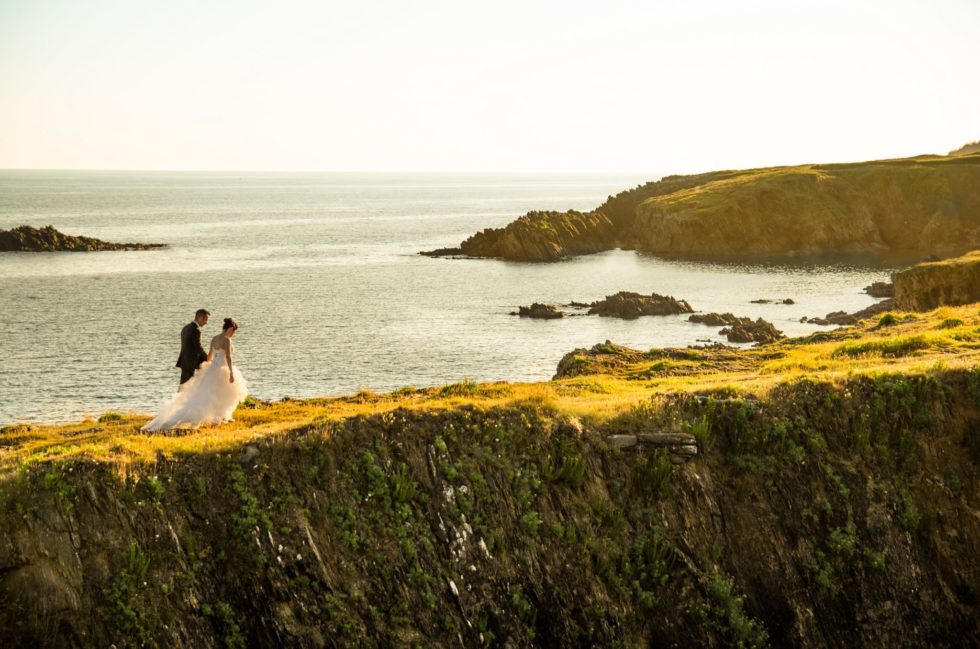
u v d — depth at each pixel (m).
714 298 88.38
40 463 15.40
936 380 21.59
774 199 142.88
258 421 19.88
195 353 19.89
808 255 134.12
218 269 111.88
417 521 16.91
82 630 13.89
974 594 18.84
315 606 15.36
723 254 136.25
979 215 138.38
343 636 15.20
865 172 149.88
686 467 19.17
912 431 20.80
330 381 51.38
